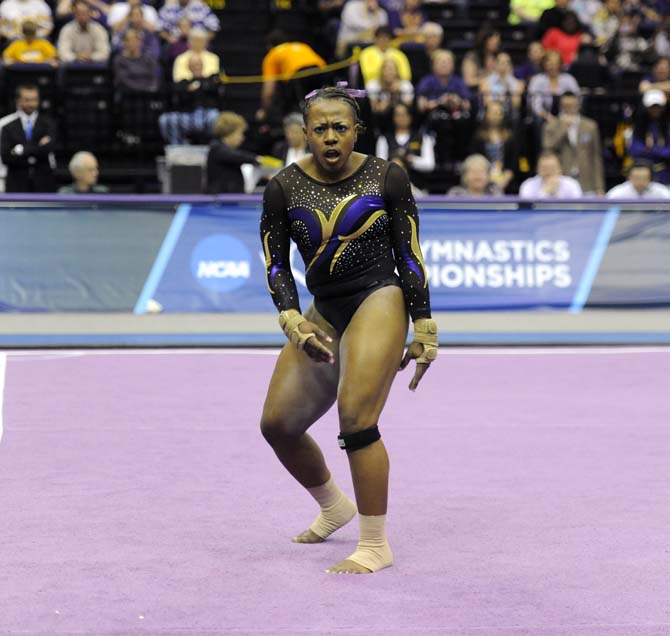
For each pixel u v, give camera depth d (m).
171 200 34.34
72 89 47.50
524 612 12.31
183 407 24.53
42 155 41.25
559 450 20.70
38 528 15.63
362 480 13.91
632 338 34.28
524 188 40.91
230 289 34.34
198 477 18.59
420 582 13.41
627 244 35.28
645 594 12.94
